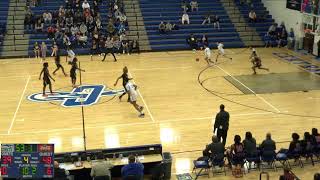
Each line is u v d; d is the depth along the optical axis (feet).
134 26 103.40
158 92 66.74
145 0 110.93
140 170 35.45
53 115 57.26
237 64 85.35
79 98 63.98
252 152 41.06
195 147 47.34
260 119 55.47
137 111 58.59
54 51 89.51
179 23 106.01
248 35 105.09
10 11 102.73
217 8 111.45
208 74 77.56
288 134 50.75
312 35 95.20
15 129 52.60
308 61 88.28
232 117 56.03
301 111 58.44
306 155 43.04
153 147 41.06
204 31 104.78
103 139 49.39
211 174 41.42
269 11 112.57
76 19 100.32
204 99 63.46
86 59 90.27
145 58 91.15
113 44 92.94
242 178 40.63
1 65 85.87
